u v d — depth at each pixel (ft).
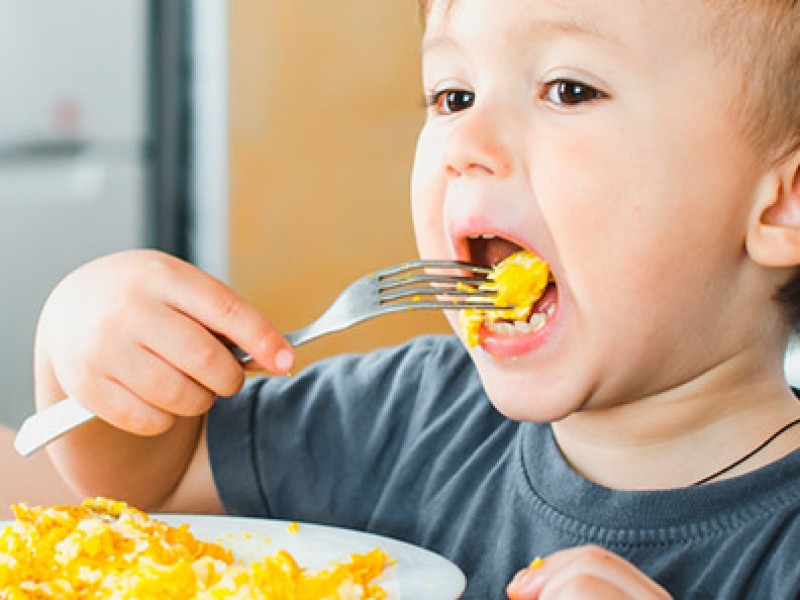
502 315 3.04
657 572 3.11
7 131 14.17
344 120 13.42
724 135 2.93
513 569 3.41
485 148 2.96
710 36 2.89
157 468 3.92
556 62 2.93
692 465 3.25
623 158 2.90
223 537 3.14
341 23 13.25
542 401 3.04
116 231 14.15
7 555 2.61
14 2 13.97
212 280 3.37
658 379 3.12
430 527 3.75
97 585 2.62
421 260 3.11
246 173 13.61
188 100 13.91
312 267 13.67
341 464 4.04
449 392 4.02
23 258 14.26
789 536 3.01
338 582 2.60
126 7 13.84
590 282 2.95
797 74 2.96
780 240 3.02
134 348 3.30
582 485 3.32
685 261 2.97
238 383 3.32
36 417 3.42
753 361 3.19
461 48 3.07
